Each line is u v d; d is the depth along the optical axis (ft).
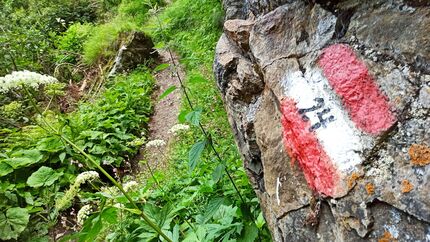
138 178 13.15
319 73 4.72
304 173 4.62
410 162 3.57
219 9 24.06
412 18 4.03
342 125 4.25
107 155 14.44
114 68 25.16
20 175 12.66
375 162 3.83
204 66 19.80
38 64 24.89
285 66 5.18
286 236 4.78
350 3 4.66
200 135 13.70
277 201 4.99
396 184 3.59
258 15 7.01
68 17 38.40
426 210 3.30
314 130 4.47
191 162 5.72
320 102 4.56
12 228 10.57
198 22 25.43
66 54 29.84
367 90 4.13
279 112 5.22
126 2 36.06
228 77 6.60
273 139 5.20
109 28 28.96
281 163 5.03
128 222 9.02
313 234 4.44
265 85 5.65
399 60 3.97
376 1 4.41
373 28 4.33
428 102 3.62
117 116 17.46
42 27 31.09
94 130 15.74
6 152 13.61
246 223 6.08
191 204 8.77
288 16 5.54
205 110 15.56
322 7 5.01
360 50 4.36
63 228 11.33
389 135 3.81
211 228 6.28
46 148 13.35
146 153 15.23
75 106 21.93
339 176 4.05
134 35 25.81
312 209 4.49
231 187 8.28
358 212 3.79
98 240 9.21
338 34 4.71
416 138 3.60
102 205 4.74
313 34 5.04
